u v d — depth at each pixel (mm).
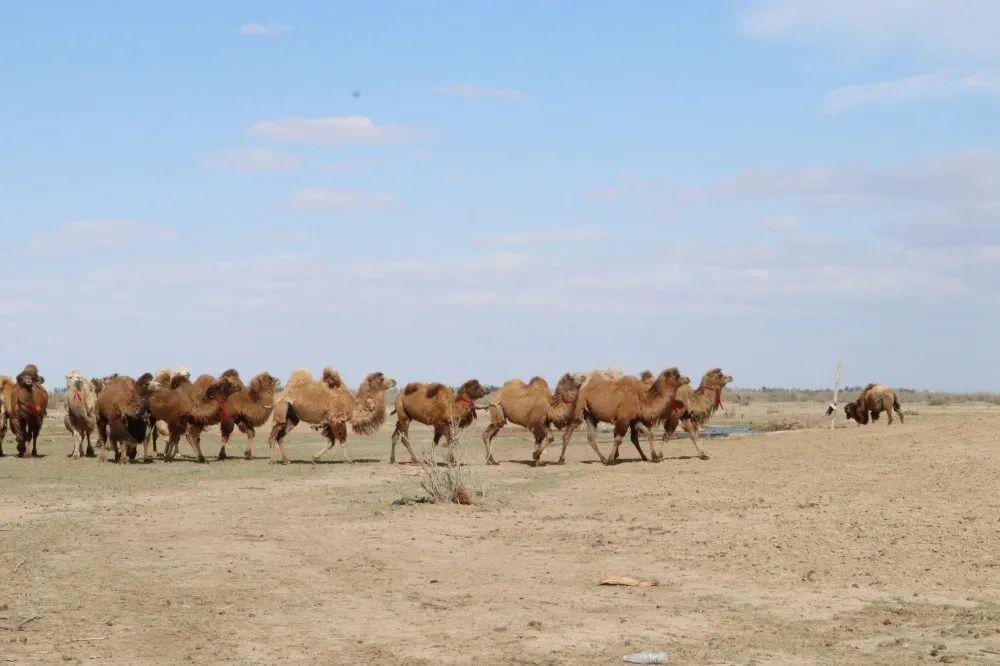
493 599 11117
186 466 25672
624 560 13094
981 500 16266
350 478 22766
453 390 26125
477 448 31391
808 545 13648
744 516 15875
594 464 25375
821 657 8961
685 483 20094
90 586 11781
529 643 9398
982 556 12805
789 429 40250
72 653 9133
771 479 19953
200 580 12086
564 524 15844
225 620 10273
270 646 9359
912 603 10844
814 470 20891
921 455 21812
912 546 13391
